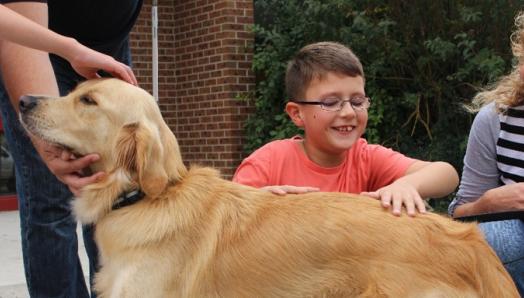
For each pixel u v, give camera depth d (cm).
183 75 1037
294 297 298
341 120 370
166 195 314
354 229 296
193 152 1030
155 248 305
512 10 783
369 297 285
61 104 321
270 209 314
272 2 951
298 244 300
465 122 835
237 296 302
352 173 385
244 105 973
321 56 373
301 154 388
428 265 286
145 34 1014
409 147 850
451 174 360
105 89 319
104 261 320
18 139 374
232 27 960
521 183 379
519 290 387
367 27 812
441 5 815
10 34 309
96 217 318
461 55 812
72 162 321
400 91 875
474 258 289
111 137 316
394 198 314
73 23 405
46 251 388
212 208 316
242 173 382
